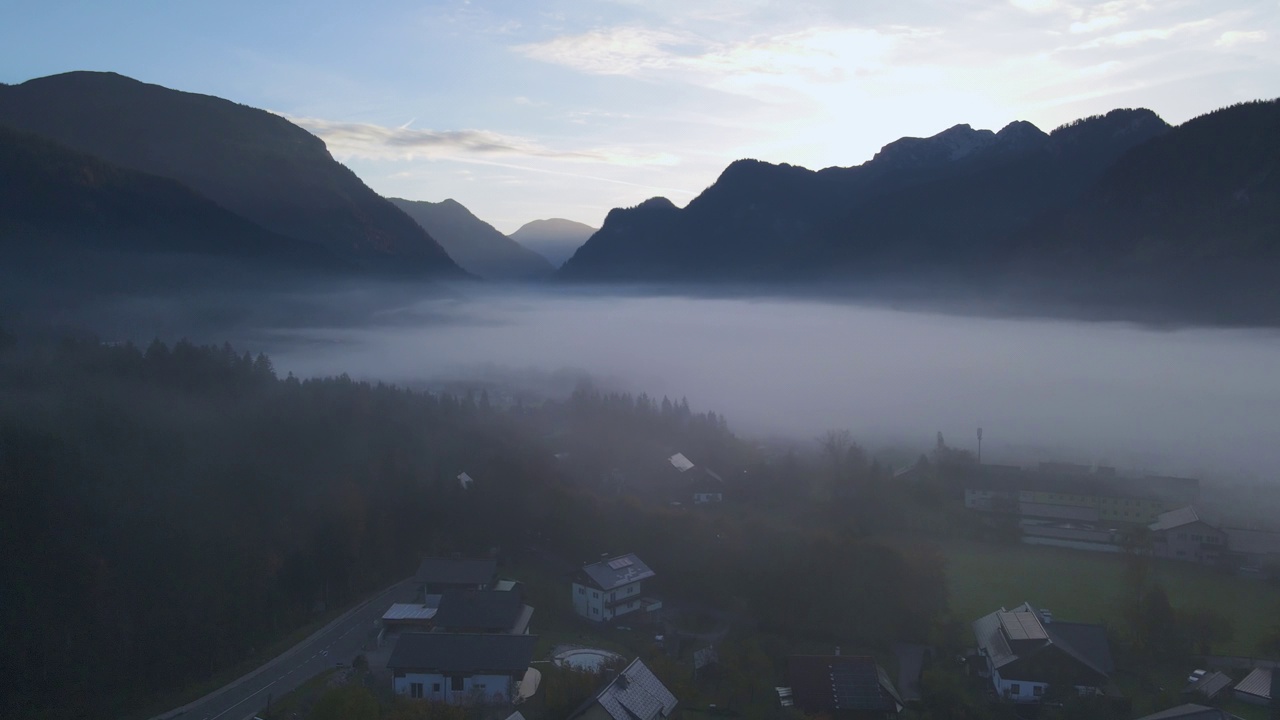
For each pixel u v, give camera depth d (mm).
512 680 73688
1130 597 99188
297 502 101500
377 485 111062
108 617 77000
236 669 79062
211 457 101375
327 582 94188
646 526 107625
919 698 77562
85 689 72375
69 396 101250
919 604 90750
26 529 78562
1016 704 75562
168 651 77688
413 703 68375
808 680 76125
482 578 93625
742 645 85062
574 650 83688
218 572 86250
